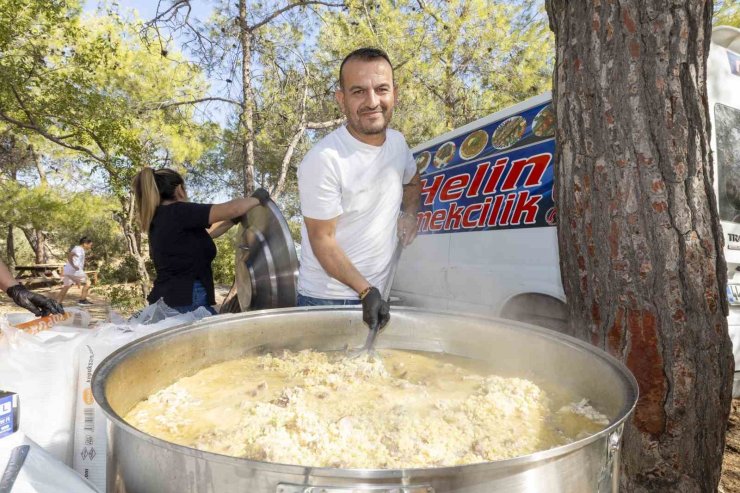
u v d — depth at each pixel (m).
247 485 0.87
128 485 1.01
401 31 8.05
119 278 14.27
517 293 3.40
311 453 1.15
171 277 2.87
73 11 9.38
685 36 1.78
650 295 1.88
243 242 2.90
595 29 1.89
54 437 1.82
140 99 9.30
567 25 2.00
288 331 1.96
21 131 10.85
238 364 1.80
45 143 11.57
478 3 8.21
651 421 1.94
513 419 1.39
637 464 2.00
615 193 1.89
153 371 1.55
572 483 0.96
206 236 2.98
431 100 9.30
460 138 4.30
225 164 11.84
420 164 4.80
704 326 1.88
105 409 1.04
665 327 1.87
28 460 1.14
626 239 1.88
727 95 3.07
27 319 2.29
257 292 2.71
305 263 2.54
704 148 1.84
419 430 1.29
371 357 1.80
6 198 11.98
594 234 1.96
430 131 9.07
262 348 1.92
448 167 4.32
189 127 9.87
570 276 2.10
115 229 17.45
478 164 3.94
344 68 2.04
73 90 8.53
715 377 1.92
